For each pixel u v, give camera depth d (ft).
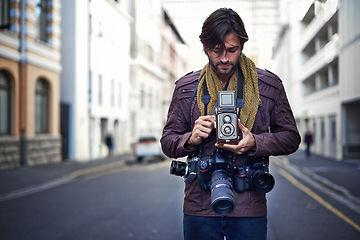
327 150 82.43
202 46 5.35
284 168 56.70
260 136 5.37
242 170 5.48
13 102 48.57
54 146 55.26
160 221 19.88
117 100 74.49
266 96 5.63
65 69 55.72
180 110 5.92
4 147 46.32
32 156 50.57
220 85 5.65
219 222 5.60
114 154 76.69
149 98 117.50
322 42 87.81
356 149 69.41
